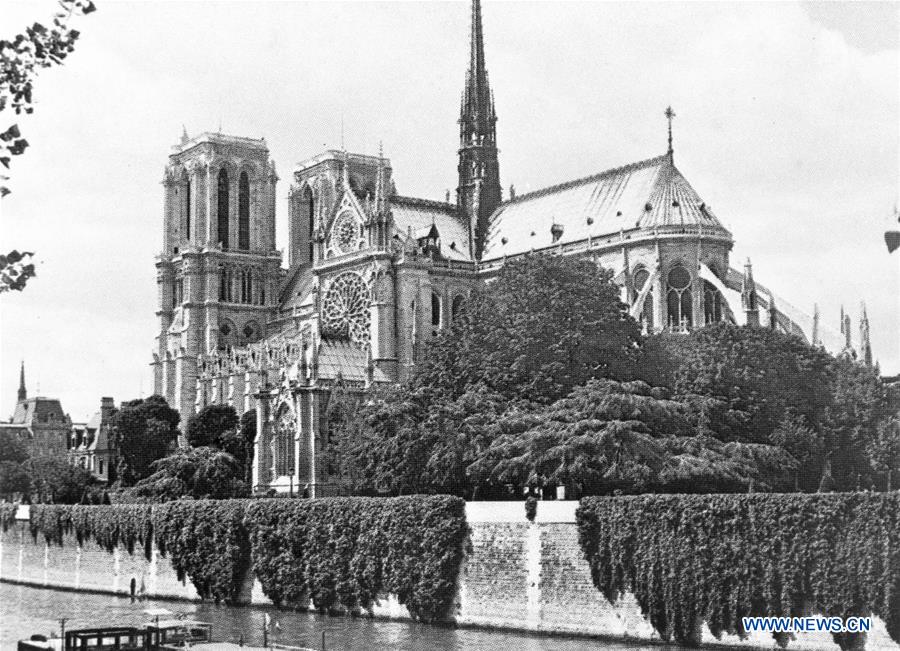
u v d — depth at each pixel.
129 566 160.00
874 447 150.25
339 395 199.75
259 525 138.50
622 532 103.06
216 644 107.88
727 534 96.50
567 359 141.38
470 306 161.12
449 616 116.12
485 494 139.00
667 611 99.75
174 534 151.25
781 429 139.12
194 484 188.12
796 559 92.12
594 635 104.69
